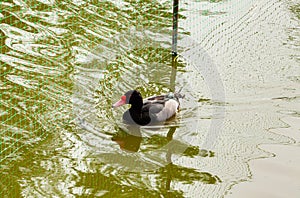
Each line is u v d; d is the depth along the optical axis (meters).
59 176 9.20
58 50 13.43
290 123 11.13
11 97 11.46
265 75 13.27
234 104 11.89
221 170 9.50
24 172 9.29
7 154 9.75
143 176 9.31
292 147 10.24
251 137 10.62
